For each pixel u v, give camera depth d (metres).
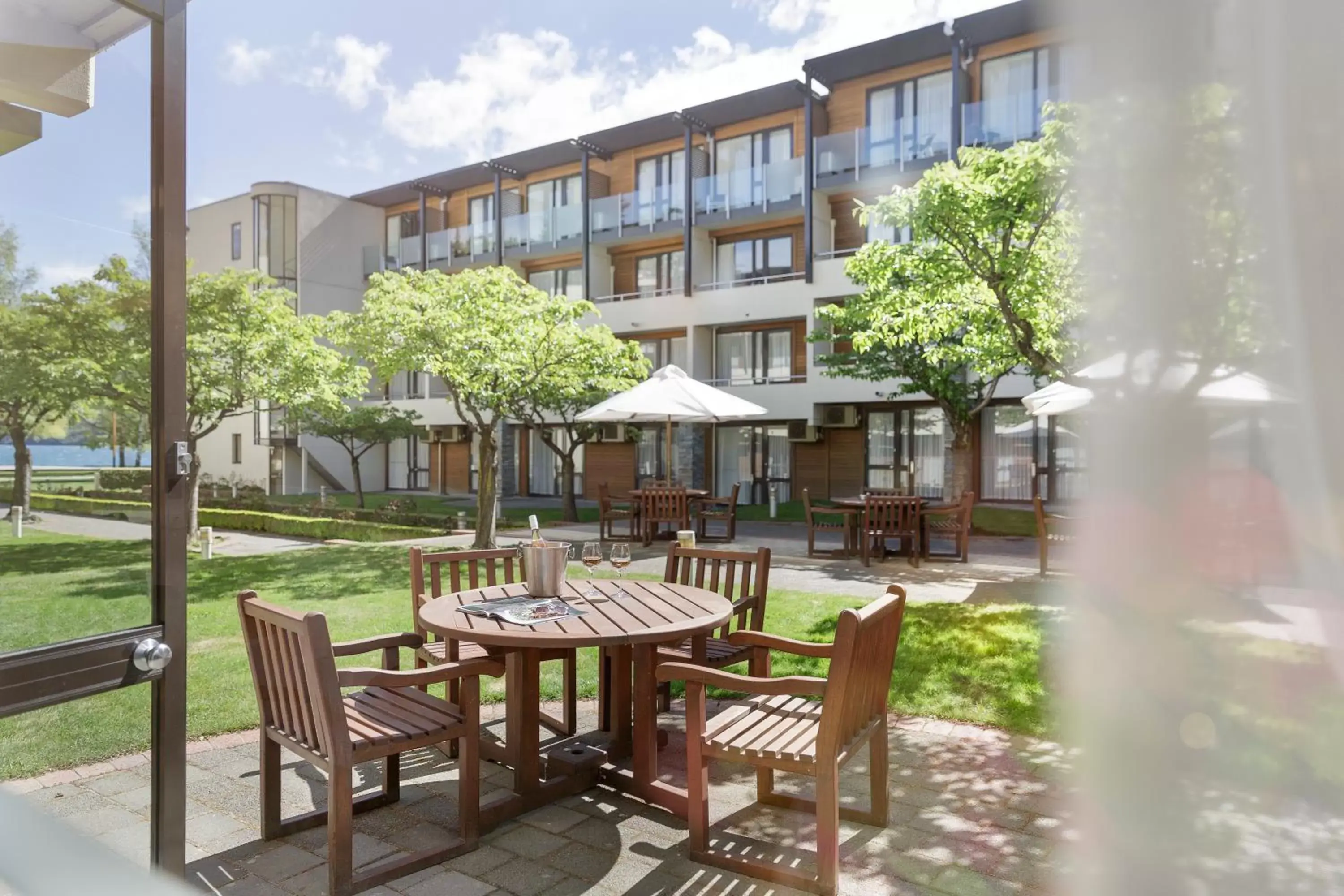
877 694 3.19
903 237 18.03
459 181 25.52
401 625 6.61
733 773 3.82
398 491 27.88
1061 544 0.63
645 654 3.50
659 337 22.05
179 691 2.64
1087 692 0.62
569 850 3.05
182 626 2.65
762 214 19.69
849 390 18.38
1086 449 0.62
